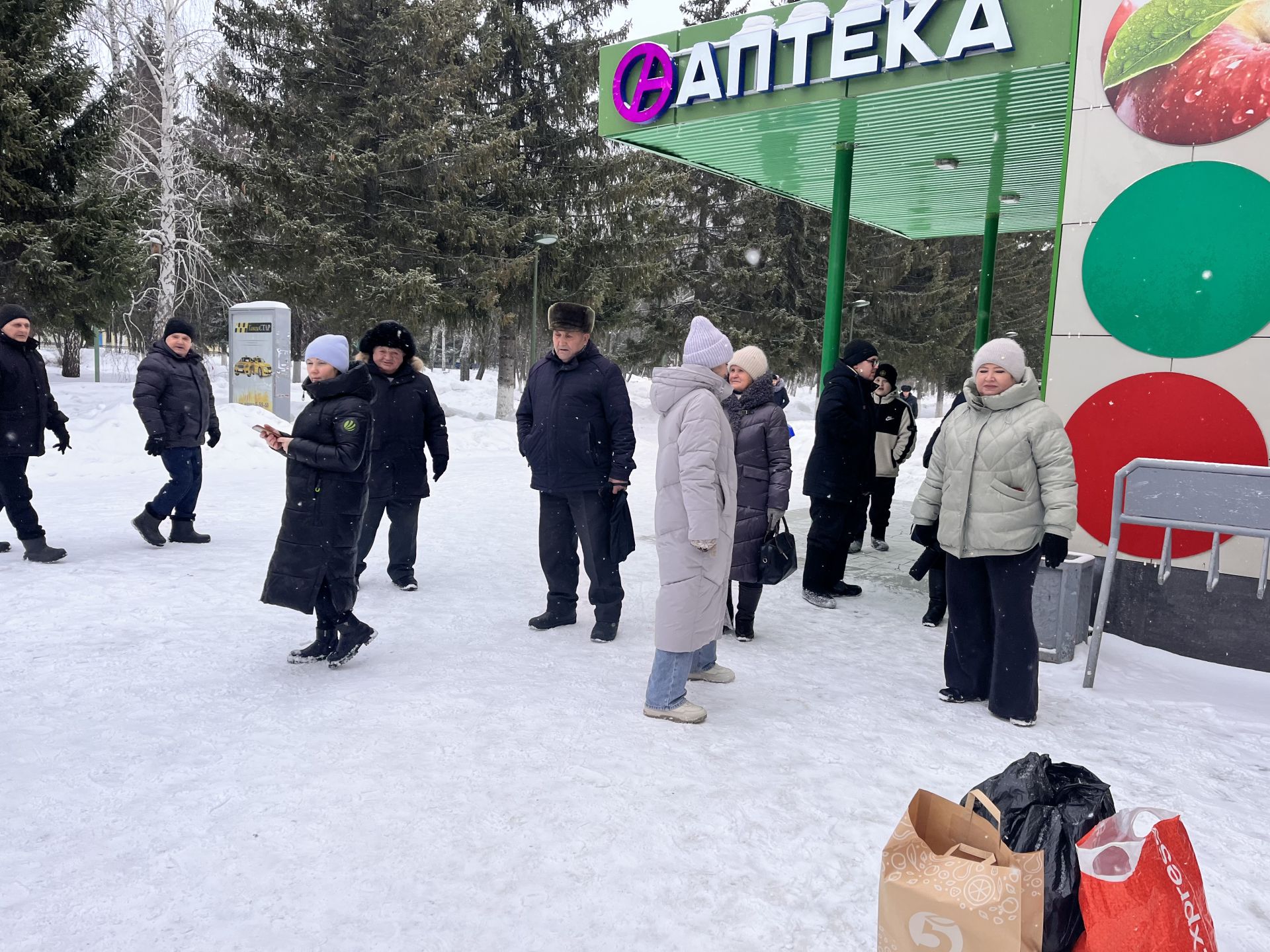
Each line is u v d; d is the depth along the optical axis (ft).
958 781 9.91
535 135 72.02
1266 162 14.02
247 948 6.61
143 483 31.86
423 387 18.08
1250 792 9.93
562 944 6.80
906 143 26.35
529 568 20.56
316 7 66.69
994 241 36.88
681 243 77.10
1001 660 11.94
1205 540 14.80
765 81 22.27
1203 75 14.46
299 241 61.67
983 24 18.80
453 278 67.10
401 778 9.48
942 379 104.47
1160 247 14.96
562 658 13.97
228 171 61.82
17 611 15.49
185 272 70.85
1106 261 15.53
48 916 6.89
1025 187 31.96
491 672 13.14
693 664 12.95
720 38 23.36
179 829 8.30
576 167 71.77
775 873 7.90
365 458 12.68
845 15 20.76
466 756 10.10
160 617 15.46
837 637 16.21
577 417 14.53
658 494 11.39
